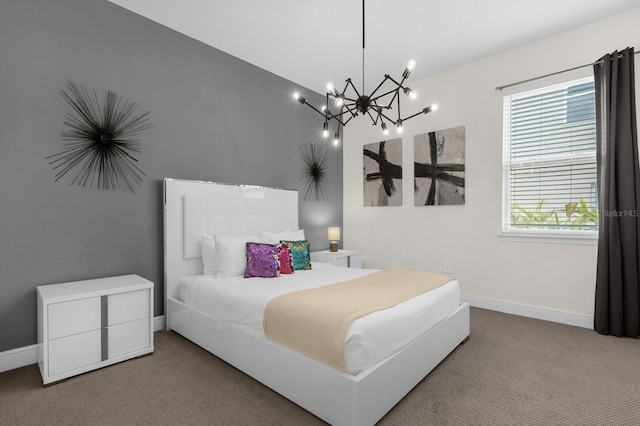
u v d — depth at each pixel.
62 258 2.38
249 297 2.13
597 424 1.58
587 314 2.93
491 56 3.44
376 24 2.87
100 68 2.55
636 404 1.74
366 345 1.53
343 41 3.16
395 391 1.69
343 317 1.62
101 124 2.56
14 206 2.18
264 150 3.77
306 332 1.68
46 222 2.30
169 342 2.61
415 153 4.02
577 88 3.03
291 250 3.15
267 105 3.80
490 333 2.78
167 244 2.85
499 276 3.42
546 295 3.14
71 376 2.02
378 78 3.99
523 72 3.24
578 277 2.98
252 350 1.98
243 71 3.55
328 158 4.61
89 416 1.64
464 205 3.66
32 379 2.01
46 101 2.29
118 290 2.21
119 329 2.23
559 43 3.04
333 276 2.82
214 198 3.15
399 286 2.32
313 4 2.59
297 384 1.70
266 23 2.87
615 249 2.67
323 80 4.05
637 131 2.67
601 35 2.83
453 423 1.58
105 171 2.58
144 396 1.83
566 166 3.10
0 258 2.13
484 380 1.99
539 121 3.24
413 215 4.07
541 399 1.79
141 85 2.78
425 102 3.96
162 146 2.92
